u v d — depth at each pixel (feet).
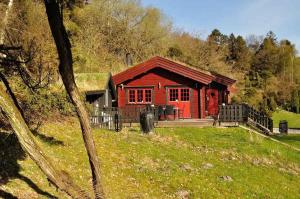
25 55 44.29
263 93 238.07
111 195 38.68
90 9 173.88
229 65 262.88
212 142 69.21
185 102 105.29
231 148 66.03
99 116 75.87
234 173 53.31
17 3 72.13
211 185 47.83
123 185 43.80
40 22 72.23
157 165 53.01
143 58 215.31
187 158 57.52
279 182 52.95
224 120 86.12
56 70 61.52
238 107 86.12
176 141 68.44
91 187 39.24
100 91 87.81
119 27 209.87
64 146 51.62
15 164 36.45
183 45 239.50
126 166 50.90
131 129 77.05
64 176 17.66
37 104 58.03
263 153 64.95
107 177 44.55
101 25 194.70
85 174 43.14
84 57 137.08
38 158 16.66
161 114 91.86
